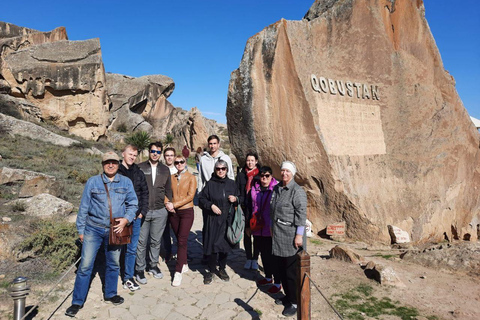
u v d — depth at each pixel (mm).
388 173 7996
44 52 26234
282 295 4316
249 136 7141
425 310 3799
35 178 8977
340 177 7012
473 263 5062
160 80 45281
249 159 5066
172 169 5332
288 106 6926
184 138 34344
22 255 4812
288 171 3783
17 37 27281
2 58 25125
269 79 6820
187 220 4781
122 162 4426
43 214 7000
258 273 5109
